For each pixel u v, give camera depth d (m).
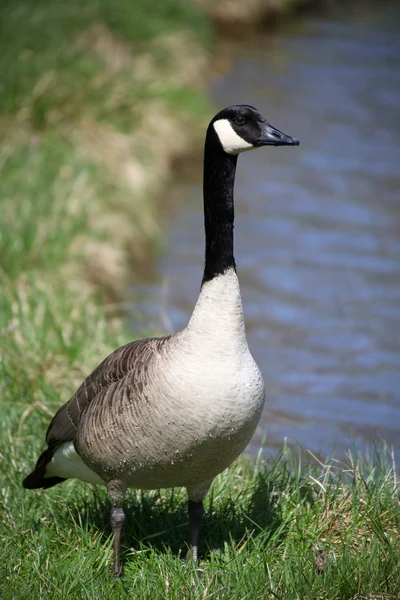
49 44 19.08
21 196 14.17
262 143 6.78
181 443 6.46
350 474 8.38
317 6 36.69
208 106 22.70
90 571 6.92
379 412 11.48
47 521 7.81
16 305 11.60
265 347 13.54
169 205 18.88
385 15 37.06
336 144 22.86
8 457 8.63
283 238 17.64
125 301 14.61
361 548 7.16
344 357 13.28
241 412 6.44
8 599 6.53
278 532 7.38
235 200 19.42
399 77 28.20
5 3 19.78
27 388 9.95
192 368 6.36
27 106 17.23
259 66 28.16
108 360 7.19
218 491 8.23
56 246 13.45
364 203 19.59
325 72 28.22
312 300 15.20
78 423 7.10
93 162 16.56
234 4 31.50
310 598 6.47
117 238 15.89
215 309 6.43
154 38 23.47
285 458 9.49
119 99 19.09
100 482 7.42
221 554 7.21
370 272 16.31
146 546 7.52
